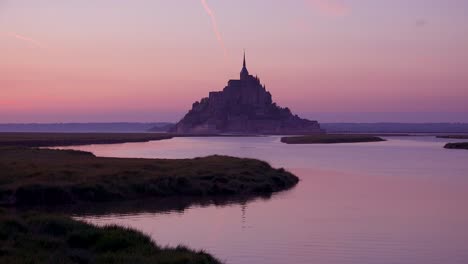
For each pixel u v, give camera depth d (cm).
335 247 3762
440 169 10438
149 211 5384
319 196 6475
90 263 2678
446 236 4153
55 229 3278
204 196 6550
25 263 2512
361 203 5850
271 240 3988
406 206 5625
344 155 15512
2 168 7288
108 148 19400
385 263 3381
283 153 16638
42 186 5925
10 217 3294
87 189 6116
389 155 15688
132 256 2775
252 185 7038
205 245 3819
